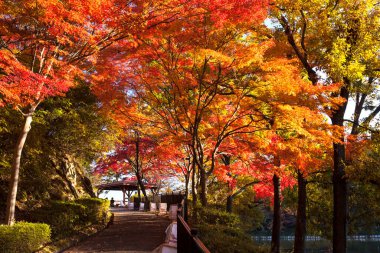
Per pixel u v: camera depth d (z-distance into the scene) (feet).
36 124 53.93
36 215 42.91
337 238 50.78
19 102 32.60
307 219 82.99
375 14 44.45
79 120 59.06
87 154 75.92
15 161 35.68
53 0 30.94
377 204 70.74
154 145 90.79
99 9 32.86
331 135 41.91
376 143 49.52
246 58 39.75
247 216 104.99
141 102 56.03
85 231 49.96
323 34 46.65
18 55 41.50
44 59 39.37
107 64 45.06
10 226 31.94
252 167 57.26
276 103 40.93
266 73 40.29
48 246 36.37
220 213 44.52
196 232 14.55
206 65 45.39
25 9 33.40
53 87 34.86
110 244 42.04
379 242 131.75
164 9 37.17
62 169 69.92
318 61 49.11
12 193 35.12
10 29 36.27
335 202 51.29
